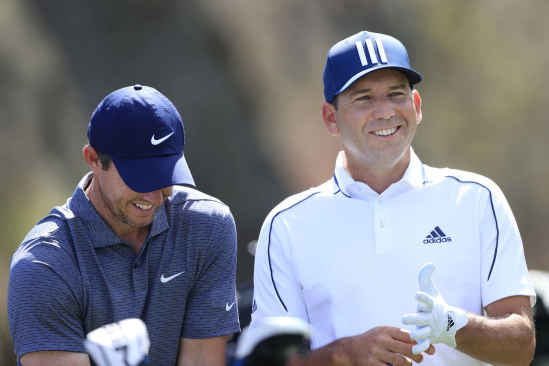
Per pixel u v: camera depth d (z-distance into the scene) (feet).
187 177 27.91
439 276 30.83
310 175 163.53
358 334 30.73
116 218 28.43
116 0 148.87
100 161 27.96
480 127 186.29
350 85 32.37
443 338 27.53
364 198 32.32
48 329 27.35
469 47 188.03
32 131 130.62
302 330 27.94
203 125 152.66
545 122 190.19
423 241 31.17
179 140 28.55
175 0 155.53
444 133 183.32
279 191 157.99
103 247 28.30
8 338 107.76
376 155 32.22
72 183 131.85
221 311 30.25
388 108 32.07
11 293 27.58
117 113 27.68
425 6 185.37
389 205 31.83
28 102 132.26
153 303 28.73
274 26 167.94
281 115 163.84
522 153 188.24
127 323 23.88
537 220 187.01
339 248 31.60
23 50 135.23
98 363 23.50
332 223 32.12
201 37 157.38
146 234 29.07
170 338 29.40
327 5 175.11
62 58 139.85
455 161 183.21
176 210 29.99
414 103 34.40
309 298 31.96
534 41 192.34
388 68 32.58
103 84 143.95
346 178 32.83
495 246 31.17
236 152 154.51
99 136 27.86
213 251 30.14
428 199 31.94
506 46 191.11
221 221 30.45
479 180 32.45
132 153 27.45
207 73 156.15
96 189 28.60
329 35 174.09
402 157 32.99
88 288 27.86
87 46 143.74
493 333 29.01
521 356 30.09
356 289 31.09
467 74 187.93
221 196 150.61
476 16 188.65
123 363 23.29
